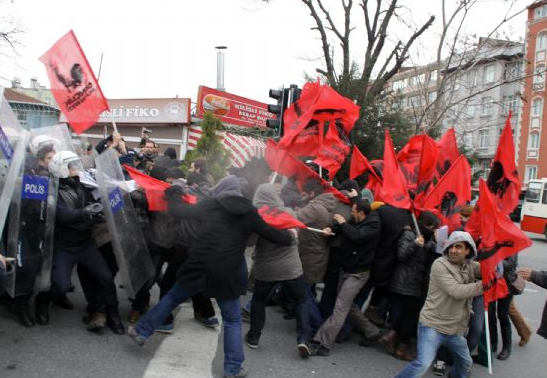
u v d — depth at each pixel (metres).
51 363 4.34
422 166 6.12
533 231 22.28
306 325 5.17
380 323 6.30
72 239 4.86
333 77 15.49
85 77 5.93
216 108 19.14
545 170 41.19
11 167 4.34
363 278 5.34
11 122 4.73
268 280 5.07
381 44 16.30
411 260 5.24
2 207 4.28
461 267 4.41
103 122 19.12
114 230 4.78
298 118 6.22
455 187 5.74
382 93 15.64
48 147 4.70
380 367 5.12
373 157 14.25
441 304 4.29
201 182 6.18
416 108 18.33
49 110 10.84
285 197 6.59
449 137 6.62
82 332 5.07
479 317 5.28
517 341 6.56
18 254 4.48
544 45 37.56
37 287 4.72
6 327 4.96
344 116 6.34
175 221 5.34
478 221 4.95
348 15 16.50
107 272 5.03
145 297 5.49
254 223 4.36
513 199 5.44
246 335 5.35
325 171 7.62
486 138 37.91
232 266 4.31
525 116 42.19
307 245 5.53
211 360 4.83
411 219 5.48
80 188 5.10
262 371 4.73
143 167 7.21
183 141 18.53
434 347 4.29
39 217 4.63
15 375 4.07
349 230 5.20
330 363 5.10
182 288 4.43
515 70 18.23
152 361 4.63
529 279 4.52
